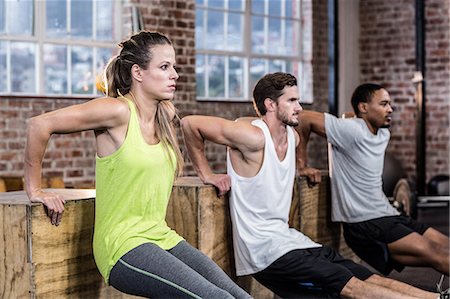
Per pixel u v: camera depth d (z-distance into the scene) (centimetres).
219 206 512
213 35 1300
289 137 510
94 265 433
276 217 509
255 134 491
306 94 1451
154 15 1149
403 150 1524
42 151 392
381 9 1528
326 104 1483
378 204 634
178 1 1180
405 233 627
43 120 386
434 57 1489
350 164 627
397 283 516
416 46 1407
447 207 1357
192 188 497
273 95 498
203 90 1283
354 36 1543
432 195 1412
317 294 514
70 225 415
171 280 382
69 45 1071
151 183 397
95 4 1100
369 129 629
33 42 1034
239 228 507
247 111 1308
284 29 1418
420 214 1275
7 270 402
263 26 1381
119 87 407
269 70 1391
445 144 1490
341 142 618
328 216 648
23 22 1027
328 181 645
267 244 502
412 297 495
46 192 447
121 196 395
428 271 771
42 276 401
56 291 410
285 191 508
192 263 407
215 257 511
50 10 1053
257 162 498
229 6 1323
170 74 401
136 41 401
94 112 387
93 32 1100
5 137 973
